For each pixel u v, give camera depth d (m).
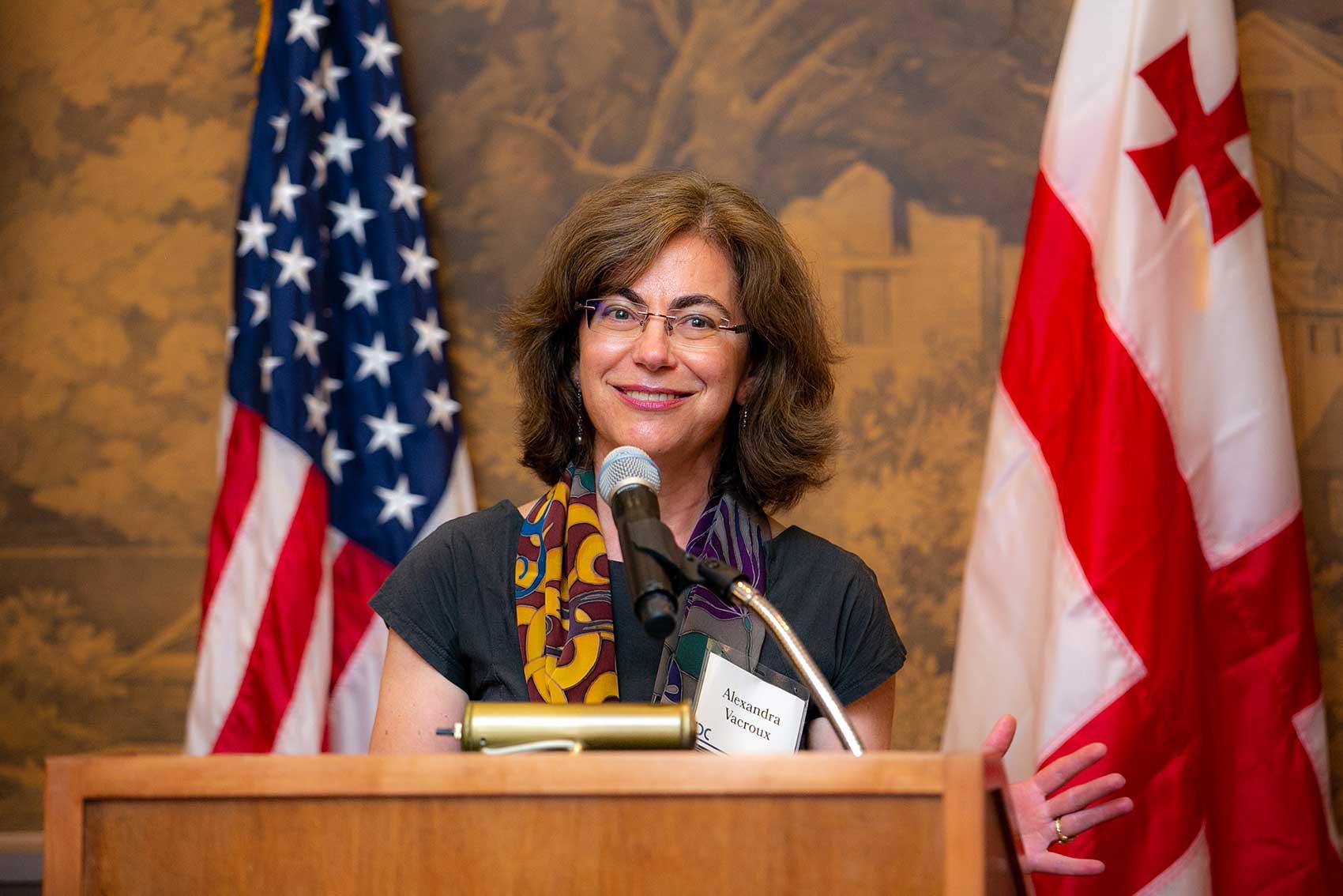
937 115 3.38
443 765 1.08
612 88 3.45
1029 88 3.37
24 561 3.32
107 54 3.47
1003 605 2.85
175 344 3.38
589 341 1.89
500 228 3.43
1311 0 3.28
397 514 3.11
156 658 3.29
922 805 1.05
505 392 3.38
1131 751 2.62
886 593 3.27
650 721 1.25
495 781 1.07
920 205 3.36
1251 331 2.85
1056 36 3.37
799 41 3.43
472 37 3.48
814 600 1.88
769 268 1.91
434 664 1.79
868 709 1.88
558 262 1.93
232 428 3.05
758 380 1.98
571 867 1.07
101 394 3.37
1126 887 2.58
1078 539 2.75
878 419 3.31
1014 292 3.32
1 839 3.19
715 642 1.80
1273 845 2.68
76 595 3.31
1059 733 2.64
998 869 1.11
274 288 3.07
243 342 3.09
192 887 1.09
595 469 2.02
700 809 1.06
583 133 3.44
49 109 3.46
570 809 1.07
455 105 3.46
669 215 1.87
